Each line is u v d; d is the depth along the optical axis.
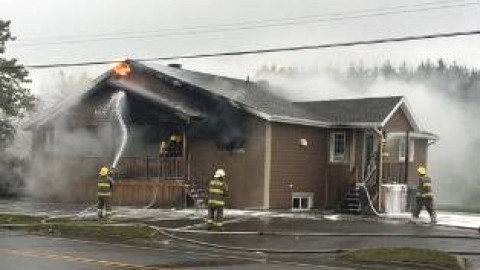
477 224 22.70
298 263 14.38
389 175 29.59
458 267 14.18
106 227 19.16
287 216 24.31
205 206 27.25
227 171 27.92
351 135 29.39
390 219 23.91
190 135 28.89
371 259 14.73
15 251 14.63
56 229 19.61
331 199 29.72
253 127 27.45
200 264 13.34
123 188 28.64
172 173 28.25
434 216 22.86
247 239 17.95
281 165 27.69
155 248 16.23
